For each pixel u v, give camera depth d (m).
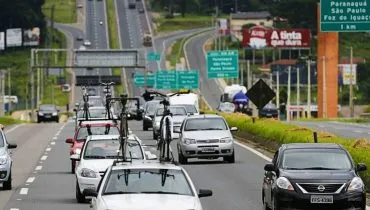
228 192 55.69
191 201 31.94
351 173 43.38
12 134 128.50
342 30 94.50
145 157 52.28
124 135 44.19
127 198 31.94
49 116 184.12
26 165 80.44
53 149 99.94
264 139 94.56
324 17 94.62
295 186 42.47
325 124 161.75
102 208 31.23
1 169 58.38
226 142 77.38
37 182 64.88
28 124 163.50
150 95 55.38
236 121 110.75
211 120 80.44
